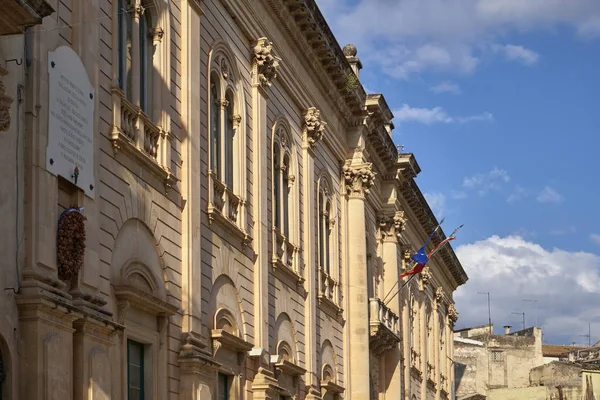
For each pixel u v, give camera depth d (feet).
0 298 62.28
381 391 171.32
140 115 83.30
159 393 84.69
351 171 152.25
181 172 91.71
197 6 96.07
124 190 80.12
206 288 95.91
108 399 72.95
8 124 63.36
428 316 221.87
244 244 107.14
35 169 66.64
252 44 113.50
